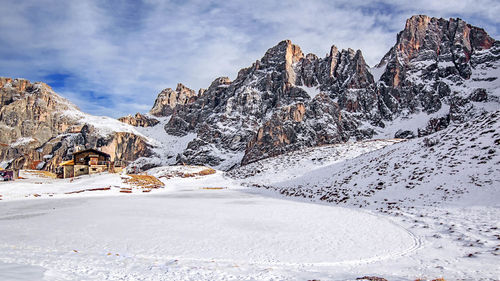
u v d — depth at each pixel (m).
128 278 11.53
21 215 29.02
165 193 58.50
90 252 16.02
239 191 63.69
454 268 13.34
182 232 21.48
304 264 14.59
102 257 14.98
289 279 11.78
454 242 18.12
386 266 14.19
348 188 43.62
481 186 28.17
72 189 55.78
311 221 26.03
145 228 22.70
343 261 15.19
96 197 49.12
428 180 34.28
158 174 99.25
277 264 14.54
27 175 85.12
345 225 24.23
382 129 164.38
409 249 17.39
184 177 92.12
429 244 18.23
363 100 177.75
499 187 26.72
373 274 12.62
